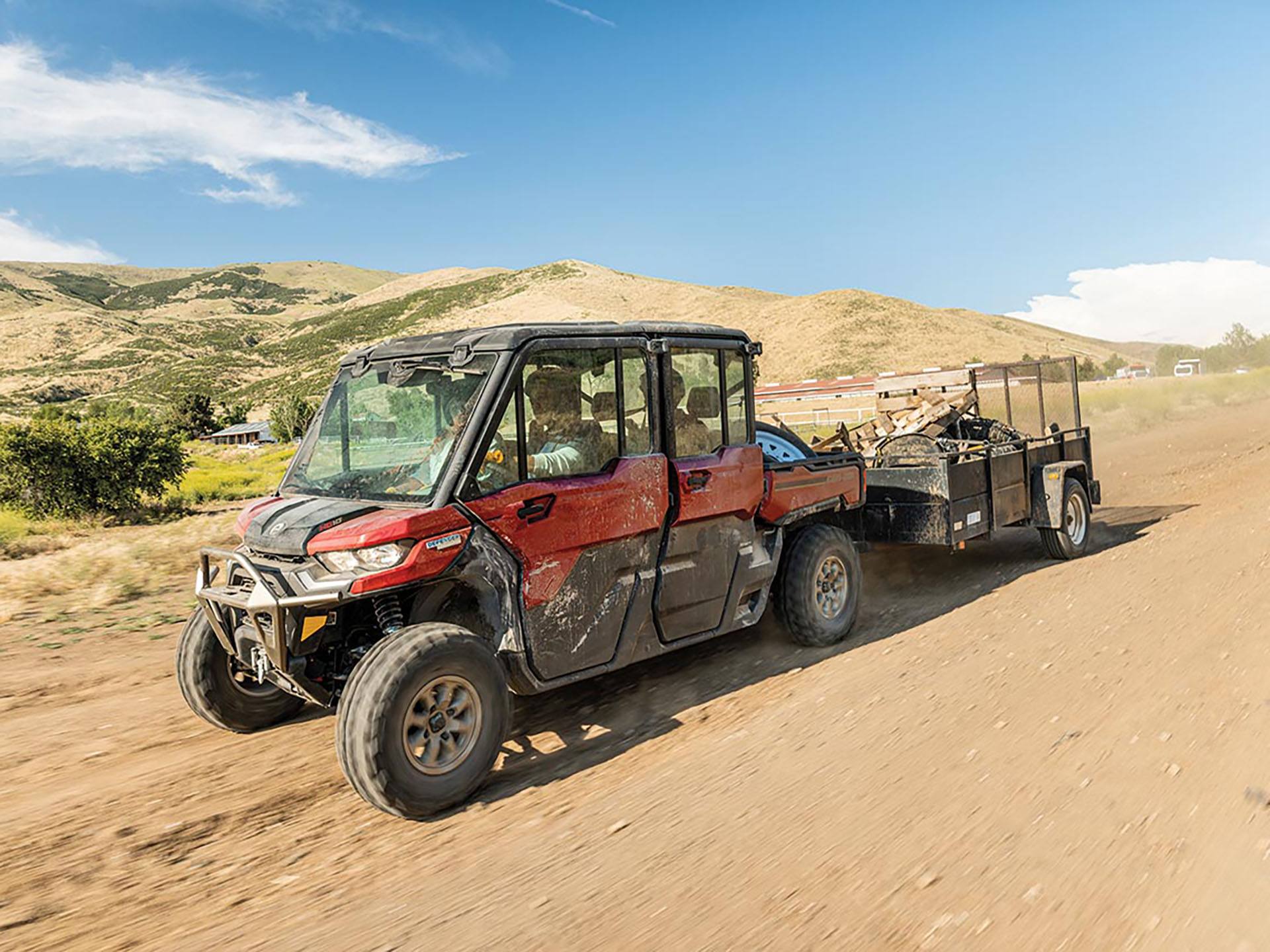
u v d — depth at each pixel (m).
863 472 6.59
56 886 3.43
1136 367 111.88
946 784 3.79
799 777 3.98
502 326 4.55
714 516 5.22
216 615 4.50
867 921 2.83
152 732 5.20
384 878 3.37
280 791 4.29
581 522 4.54
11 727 5.32
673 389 5.09
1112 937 2.67
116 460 20.75
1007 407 8.95
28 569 10.95
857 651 5.93
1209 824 3.29
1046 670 5.20
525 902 3.10
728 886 3.11
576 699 5.35
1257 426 22.00
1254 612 6.00
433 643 3.86
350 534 3.92
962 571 8.36
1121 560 8.16
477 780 4.00
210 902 3.27
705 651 6.16
